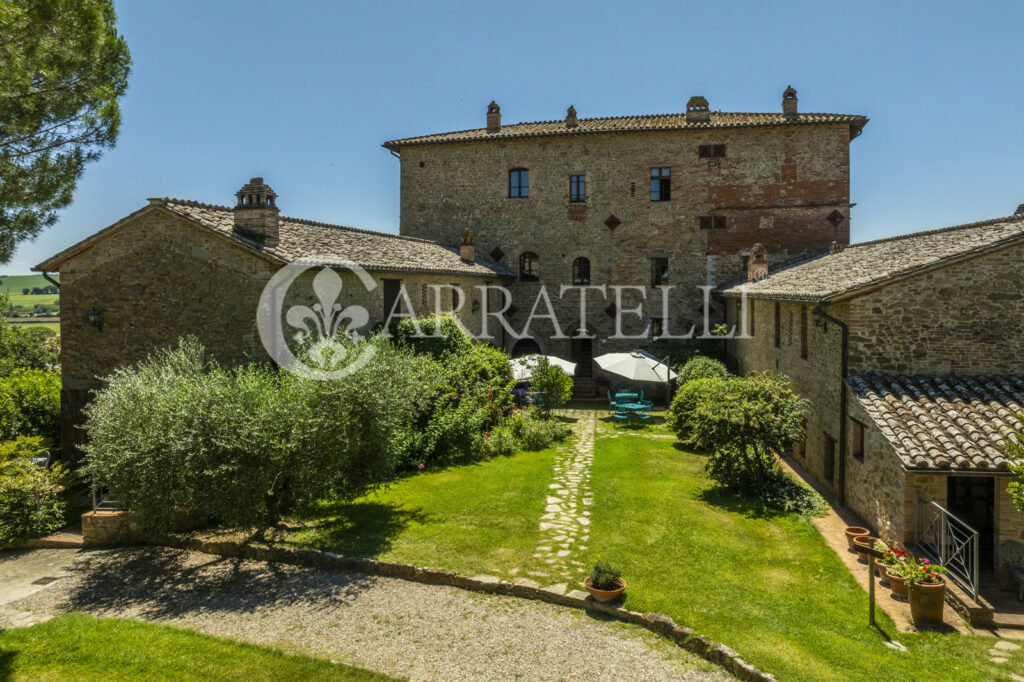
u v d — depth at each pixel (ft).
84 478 45.06
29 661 23.40
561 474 45.78
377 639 24.66
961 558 27.55
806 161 84.43
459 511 37.91
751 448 43.21
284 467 33.53
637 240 88.79
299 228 55.52
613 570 27.07
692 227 87.40
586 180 89.71
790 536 34.32
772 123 83.46
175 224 44.60
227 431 31.65
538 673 22.17
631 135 88.33
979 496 35.09
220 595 29.14
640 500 39.68
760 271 72.18
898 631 24.59
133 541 36.78
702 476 45.91
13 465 39.50
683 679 21.71
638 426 64.39
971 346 35.50
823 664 21.90
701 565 30.12
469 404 54.39
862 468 35.96
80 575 32.60
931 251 40.63
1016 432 26.43
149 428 31.60
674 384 76.48
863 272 42.98
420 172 94.84
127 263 45.73
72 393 46.39
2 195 32.58
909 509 30.12
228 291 43.78
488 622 25.68
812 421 46.14
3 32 30.68
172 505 32.83
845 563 30.78
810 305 44.73
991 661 22.34
